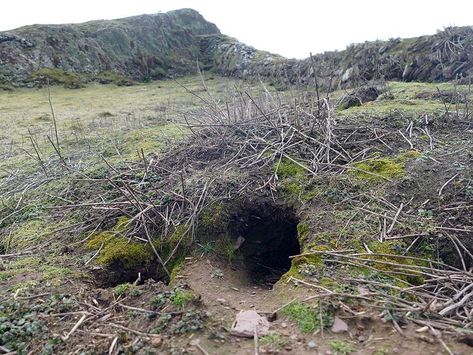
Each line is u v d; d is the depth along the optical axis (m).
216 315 2.75
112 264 3.62
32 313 2.86
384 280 2.91
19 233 4.38
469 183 3.78
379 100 7.79
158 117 9.42
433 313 2.55
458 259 3.23
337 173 4.18
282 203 4.02
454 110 5.93
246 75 18.64
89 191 4.87
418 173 3.99
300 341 2.45
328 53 13.94
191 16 28.34
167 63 23.86
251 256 3.93
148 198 4.15
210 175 4.32
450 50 9.78
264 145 4.83
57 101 15.00
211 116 5.79
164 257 3.69
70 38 21.05
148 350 2.42
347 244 3.29
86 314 2.82
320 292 2.81
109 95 16.64
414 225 3.42
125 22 24.55
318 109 4.97
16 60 18.77
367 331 2.49
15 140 8.66
